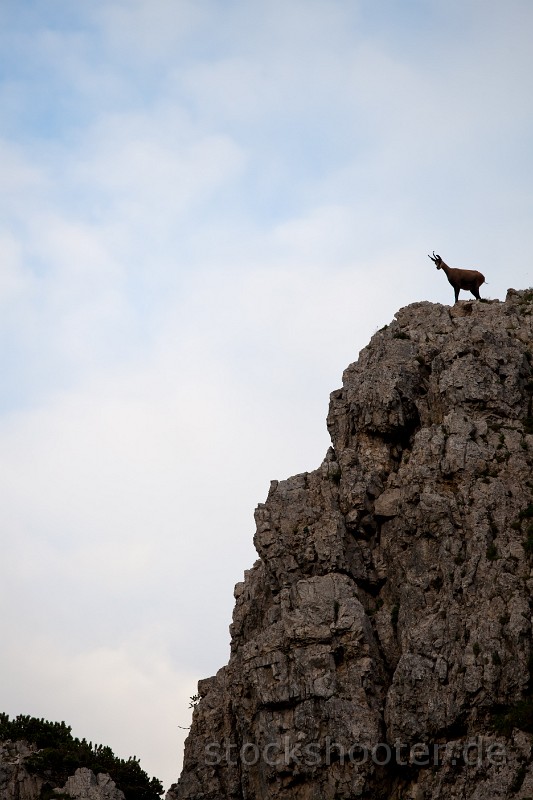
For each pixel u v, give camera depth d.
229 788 179.62
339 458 189.88
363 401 192.38
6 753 197.50
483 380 185.75
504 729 155.75
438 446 180.25
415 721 160.62
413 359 196.88
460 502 174.75
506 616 162.38
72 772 196.38
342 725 163.62
